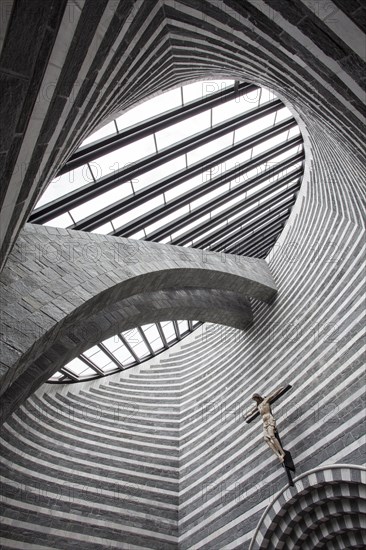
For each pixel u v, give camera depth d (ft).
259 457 50.21
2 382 28.66
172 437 64.44
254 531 46.62
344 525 42.34
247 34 18.34
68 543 50.57
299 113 39.88
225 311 61.67
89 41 12.44
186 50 24.73
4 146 11.34
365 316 41.73
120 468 59.62
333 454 40.91
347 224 47.88
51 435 58.59
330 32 14.53
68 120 15.72
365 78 15.66
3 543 46.80
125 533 53.98
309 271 53.88
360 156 24.52
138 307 51.62
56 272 35.83
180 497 58.13
